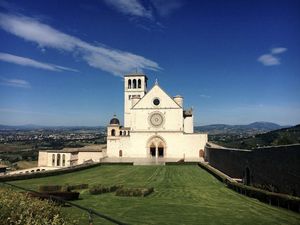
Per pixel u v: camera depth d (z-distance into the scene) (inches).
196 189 1493.6
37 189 1406.3
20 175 1873.8
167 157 3299.7
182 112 3329.2
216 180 1840.6
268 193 1095.6
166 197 1264.8
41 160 3548.2
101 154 3545.8
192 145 3289.9
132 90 3873.0
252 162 1434.5
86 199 1191.6
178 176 2052.2
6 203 458.3
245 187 1289.4
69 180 1899.6
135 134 3366.1
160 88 3373.5
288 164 1051.9
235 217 887.7
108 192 1366.9
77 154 3580.2
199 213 947.3
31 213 439.2
